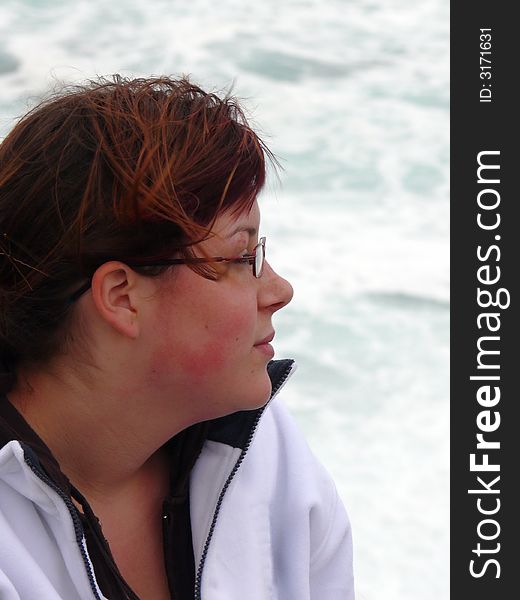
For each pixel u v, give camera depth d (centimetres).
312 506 164
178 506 149
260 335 139
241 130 134
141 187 126
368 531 698
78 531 127
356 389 879
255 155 134
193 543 149
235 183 131
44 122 134
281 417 171
